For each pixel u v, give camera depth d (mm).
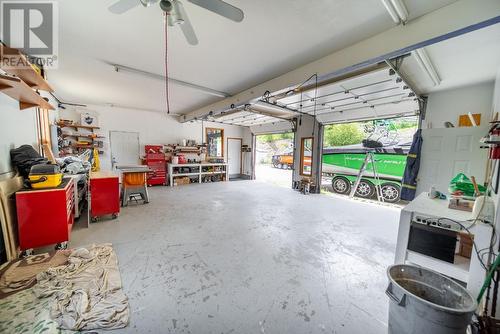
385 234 3180
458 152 3301
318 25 2215
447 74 3215
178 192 6098
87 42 2652
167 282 1900
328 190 7273
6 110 2432
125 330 1380
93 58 3117
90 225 3279
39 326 1351
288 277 2027
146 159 6949
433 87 3756
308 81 3234
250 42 2596
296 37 2457
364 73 3031
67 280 1801
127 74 3697
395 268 1385
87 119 6133
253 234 3078
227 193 6062
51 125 4582
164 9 1616
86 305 1526
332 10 1980
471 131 3184
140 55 3012
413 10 1907
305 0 1857
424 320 1056
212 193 6031
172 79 4000
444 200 2188
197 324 1451
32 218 2174
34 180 2254
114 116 6645
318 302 1697
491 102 3438
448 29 1828
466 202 1824
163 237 2887
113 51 2895
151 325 1429
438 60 2799
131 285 1840
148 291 1770
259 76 3764
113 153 6668
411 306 1107
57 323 1376
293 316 1546
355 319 1529
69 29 2365
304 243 2807
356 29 2264
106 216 3740
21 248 2135
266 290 1830
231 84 4238
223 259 2340
